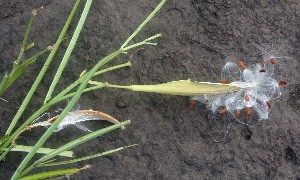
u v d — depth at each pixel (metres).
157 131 0.20
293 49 0.20
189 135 0.20
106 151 0.20
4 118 0.20
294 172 0.19
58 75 0.18
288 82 0.20
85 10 0.18
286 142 0.20
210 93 0.19
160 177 0.19
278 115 0.20
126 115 0.20
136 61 0.20
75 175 0.19
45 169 0.19
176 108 0.20
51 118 0.19
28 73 0.20
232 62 0.20
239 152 0.20
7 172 0.19
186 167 0.20
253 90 0.20
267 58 0.20
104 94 0.20
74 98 0.16
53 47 0.18
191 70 0.20
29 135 0.20
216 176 0.19
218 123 0.20
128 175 0.19
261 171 0.19
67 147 0.17
